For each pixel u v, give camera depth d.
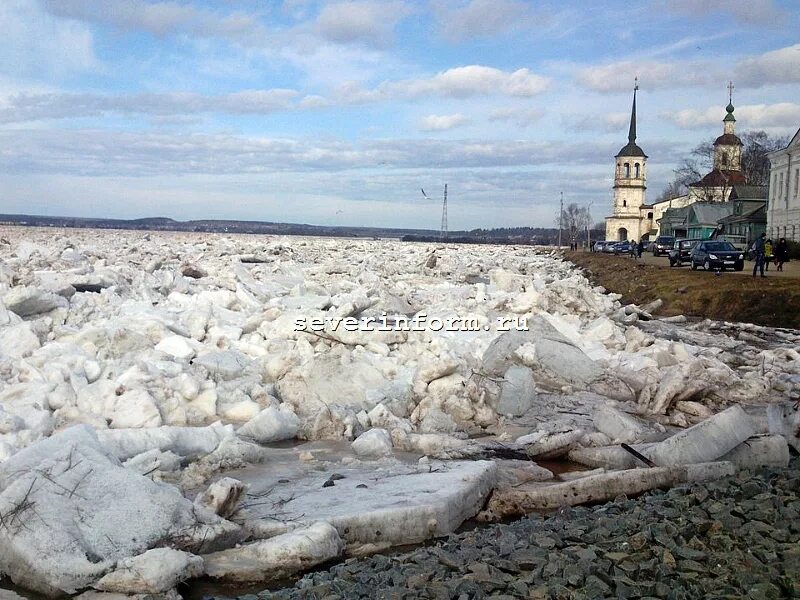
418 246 78.25
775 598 5.04
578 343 15.95
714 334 22.17
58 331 12.80
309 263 40.12
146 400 9.62
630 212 106.25
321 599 5.28
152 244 48.38
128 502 6.21
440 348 13.80
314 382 11.69
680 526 6.32
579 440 9.94
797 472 7.77
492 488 8.16
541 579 5.44
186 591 5.86
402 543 6.85
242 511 7.06
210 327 14.78
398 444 9.94
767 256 35.66
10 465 6.49
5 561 5.73
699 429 8.98
